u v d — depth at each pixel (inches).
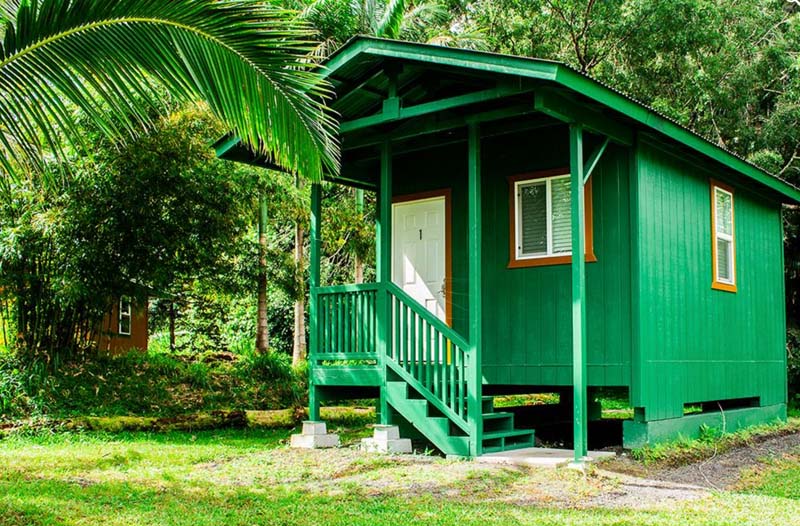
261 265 619.8
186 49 172.1
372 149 390.6
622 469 290.4
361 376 344.5
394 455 319.3
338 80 337.4
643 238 330.3
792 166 757.9
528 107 301.1
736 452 357.1
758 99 810.8
